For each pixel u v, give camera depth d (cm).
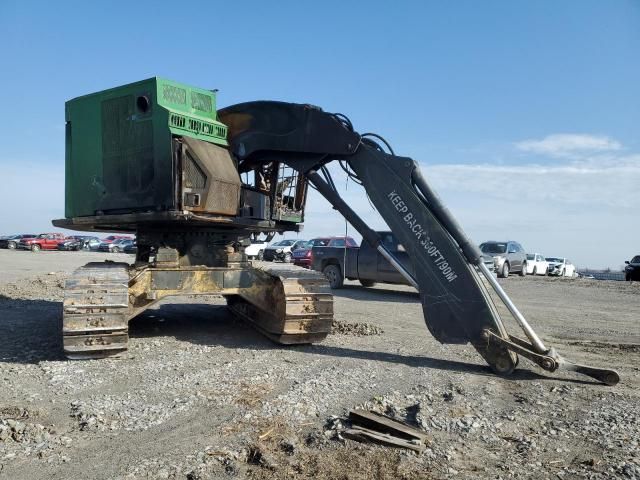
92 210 803
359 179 744
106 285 687
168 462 393
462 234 695
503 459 417
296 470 385
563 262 3941
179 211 713
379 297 1599
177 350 758
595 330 1094
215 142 780
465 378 645
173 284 776
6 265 2792
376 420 462
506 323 1176
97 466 386
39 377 614
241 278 820
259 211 840
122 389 568
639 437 462
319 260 1842
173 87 748
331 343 845
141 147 745
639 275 2714
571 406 548
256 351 762
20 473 374
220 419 482
